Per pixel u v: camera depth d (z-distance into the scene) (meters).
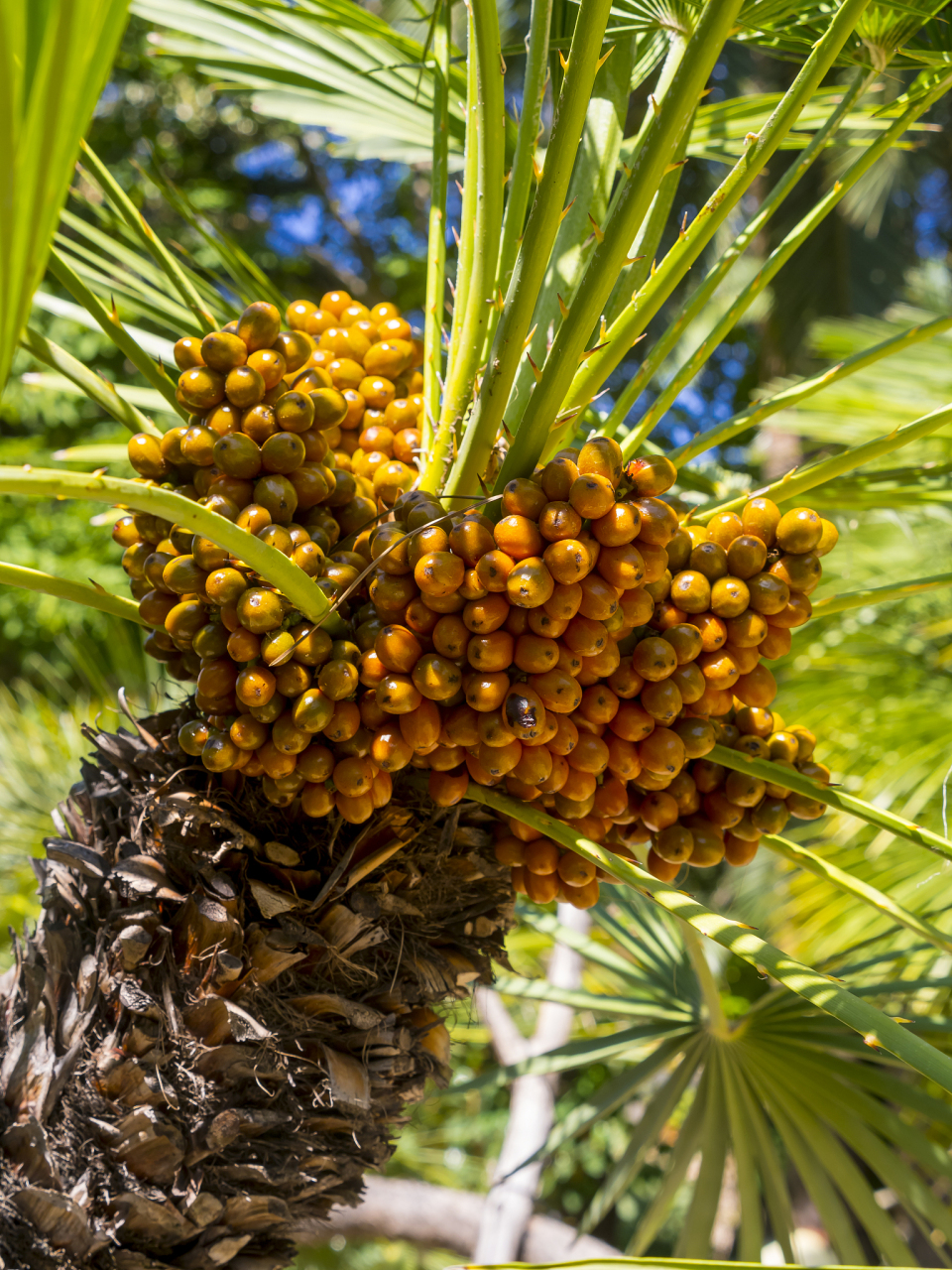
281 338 0.87
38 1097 0.85
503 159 0.89
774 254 0.97
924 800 1.84
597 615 0.80
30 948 0.90
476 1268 0.73
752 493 0.94
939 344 2.19
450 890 0.91
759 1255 1.15
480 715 0.82
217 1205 0.85
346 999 0.87
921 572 2.30
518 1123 2.03
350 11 1.19
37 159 0.59
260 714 0.81
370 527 0.88
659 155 0.77
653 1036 1.26
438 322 0.99
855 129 1.28
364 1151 0.90
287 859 0.86
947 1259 1.13
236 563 0.83
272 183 5.08
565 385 0.82
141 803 0.89
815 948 1.80
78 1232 0.83
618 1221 4.12
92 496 0.71
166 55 1.38
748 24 1.00
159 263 1.03
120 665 2.30
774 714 0.92
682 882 1.02
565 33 1.11
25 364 3.84
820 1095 1.19
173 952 0.86
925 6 0.99
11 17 0.55
